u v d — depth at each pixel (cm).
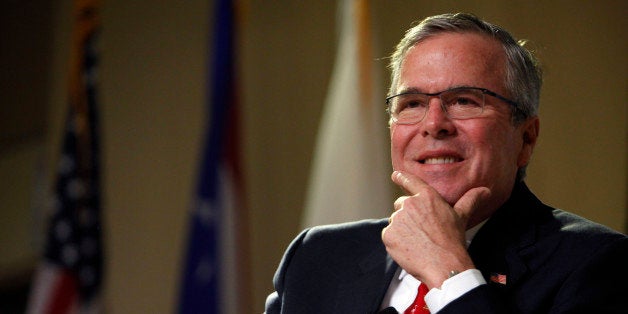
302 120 1394
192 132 1525
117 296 1549
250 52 1447
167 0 1587
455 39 566
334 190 1141
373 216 1124
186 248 1199
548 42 1157
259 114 1431
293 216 1387
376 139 1143
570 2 1152
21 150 1928
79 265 1274
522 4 1180
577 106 1130
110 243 1574
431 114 553
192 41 1549
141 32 1606
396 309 557
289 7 1425
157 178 1549
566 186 1124
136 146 1580
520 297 523
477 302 495
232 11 1251
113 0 1648
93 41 1317
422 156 557
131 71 1609
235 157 1216
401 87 570
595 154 1114
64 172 1291
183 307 1184
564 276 521
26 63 1944
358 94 1149
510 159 568
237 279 1185
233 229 1196
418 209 536
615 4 1126
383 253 591
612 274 516
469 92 555
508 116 564
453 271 509
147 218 1548
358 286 576
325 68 1378
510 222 561
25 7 1945
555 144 1132
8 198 1925
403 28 1272
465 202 541
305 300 582
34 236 1862
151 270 1529
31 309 1270
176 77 1557
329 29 1380
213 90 1228
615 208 1098
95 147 1300
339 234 614
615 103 1111
